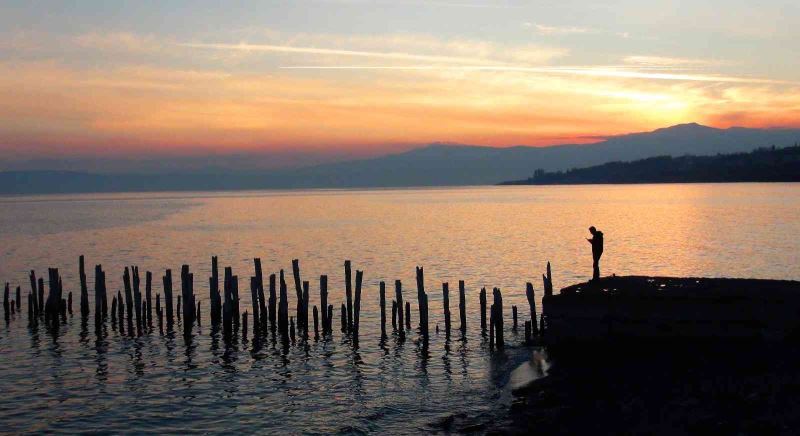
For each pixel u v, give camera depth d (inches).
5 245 3422.7
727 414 802.2
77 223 5182.1
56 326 1537.9
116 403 1049.5
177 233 4106.8
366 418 951.0
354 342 1381.6
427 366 1209.4
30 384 1146.0
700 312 1071.0
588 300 1116.5
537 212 6072.8
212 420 971.9
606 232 3823.8
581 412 867.4
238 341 1406.3
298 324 1464.1
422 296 1389.0
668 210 5841.5
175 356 1309.1
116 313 1642.5
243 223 5004.9
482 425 875.4
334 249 3115.2
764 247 2950.3
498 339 1296.8
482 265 2504.9
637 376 976.9
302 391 1095.6
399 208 7322.8
